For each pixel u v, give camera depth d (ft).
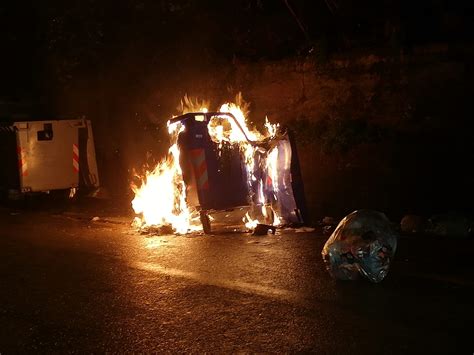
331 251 24.02
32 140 49.44
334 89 48.01
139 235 35.12
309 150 46.88
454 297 21.99
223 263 27.71
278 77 50.96
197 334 19.40
